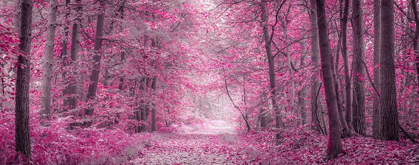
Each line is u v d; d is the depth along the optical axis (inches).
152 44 762.8
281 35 675.4
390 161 249.1
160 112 1048.2
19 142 251.6
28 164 245.6
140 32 563.2
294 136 448.1
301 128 461.4
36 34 500.1
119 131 502.3
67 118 376.2
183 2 758.5
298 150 406.3
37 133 320.5
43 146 295.9
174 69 850.8
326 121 692.7
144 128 863.1
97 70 507.5
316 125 512.4
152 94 821.2
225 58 757.3
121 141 433.4
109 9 509.4
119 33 583.8
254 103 907.4
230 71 761.0
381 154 274.8
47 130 333.4
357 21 461.4
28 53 253.1
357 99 459.2
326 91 319.0
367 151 299.9
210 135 940.0
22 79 252.2
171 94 988.6
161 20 679.7
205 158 402.6
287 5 582.6
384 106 360.8
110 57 599.8
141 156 409.7
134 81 805.2
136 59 542.0
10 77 266.2
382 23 361.7
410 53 347.9
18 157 243.4
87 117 456.8
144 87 791.1
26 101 256.1
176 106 1087.0
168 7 765.3
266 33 583.5
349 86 440.5
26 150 255.0
